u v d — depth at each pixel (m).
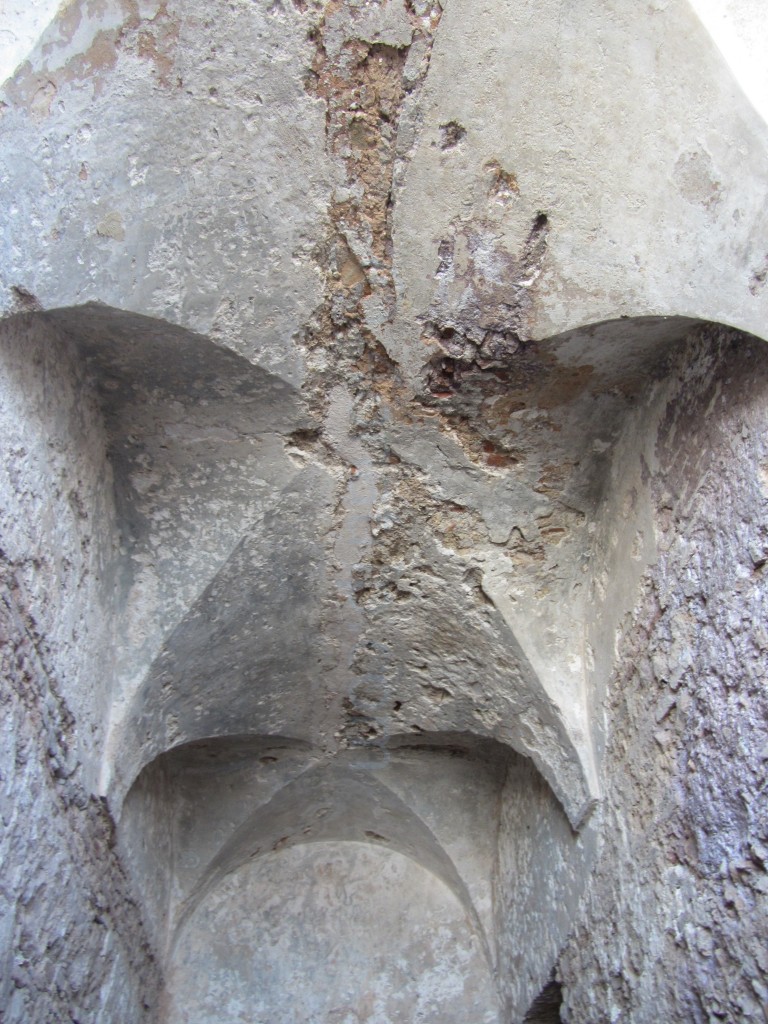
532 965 3.40
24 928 2.41
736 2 2.02
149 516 2.91
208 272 2.41
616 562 2.82
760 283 2.07
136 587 2.96
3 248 2.13
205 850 3.81
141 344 2.48
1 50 2.04
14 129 2.08
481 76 2.24
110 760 2.83
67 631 2.56
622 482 2.78
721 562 2.27
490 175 2.34
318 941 3.97
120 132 2.22
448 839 3.93
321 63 2.27
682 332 2.39
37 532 2.36
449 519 3.00
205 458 2.82
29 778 2.38
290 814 4.02
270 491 2.89
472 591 3.12
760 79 2.00
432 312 2.55
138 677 2.92
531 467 2.88
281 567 3.07
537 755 3.22
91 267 2.28
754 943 2.11
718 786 2.26
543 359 2.56
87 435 2.63
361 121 2.34
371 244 2.48
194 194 2.33
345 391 2.72
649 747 2.60
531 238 2.38
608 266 2.32
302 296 2.52
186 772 3.72
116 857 3.08
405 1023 3.80
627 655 2.74
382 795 3.95
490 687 3.30
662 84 2.10
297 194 2.39
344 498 2.95
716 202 2.11
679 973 2.40
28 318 2.25
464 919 4.02
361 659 3.41
